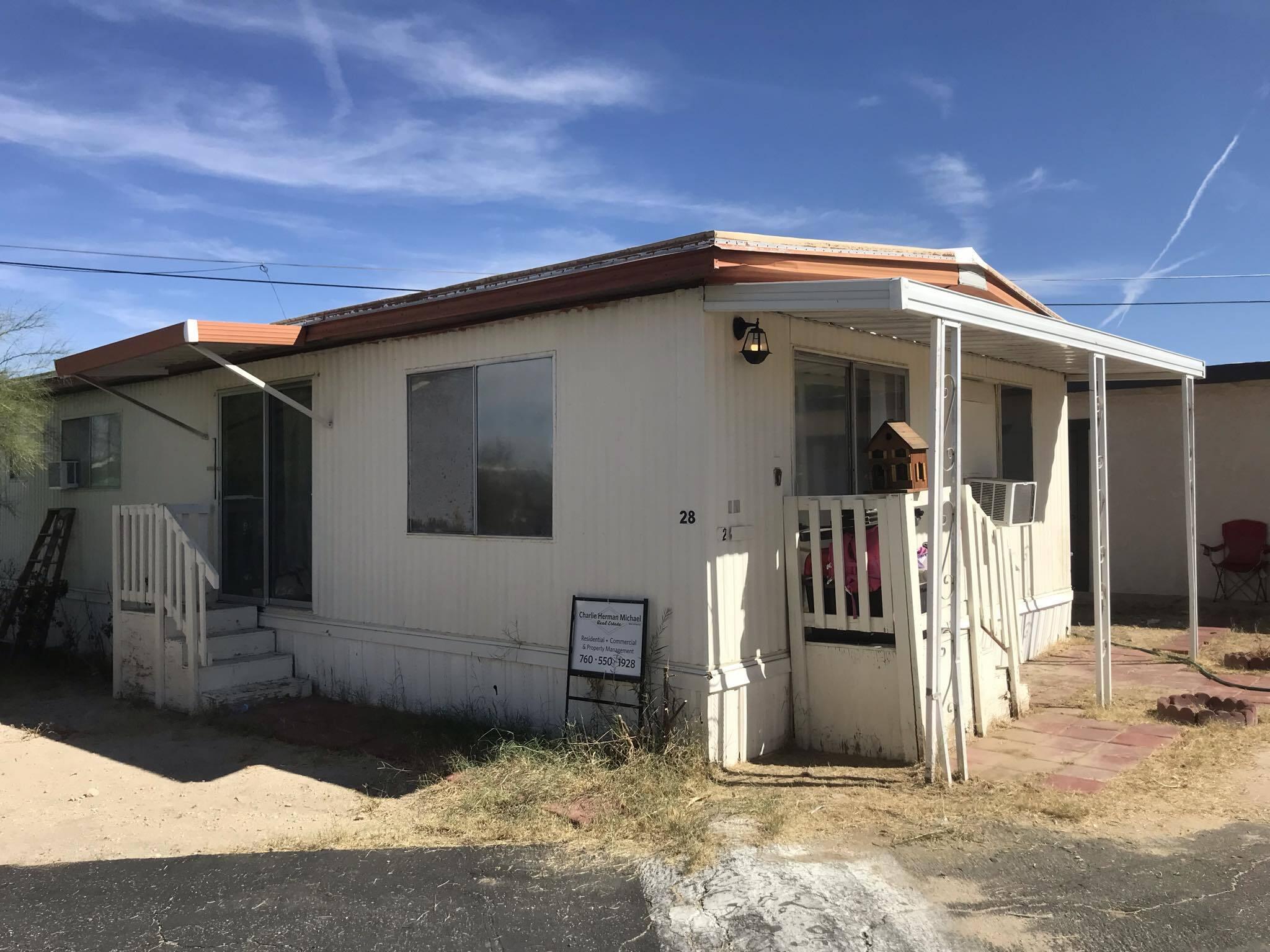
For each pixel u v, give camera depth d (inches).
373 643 293.3
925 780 201.9
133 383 392.2
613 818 188.1
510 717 256.2
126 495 395.2
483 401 265.6
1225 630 390.9
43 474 444.5
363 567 298.2
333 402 308.3
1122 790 194.9
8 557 470.3
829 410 259.4
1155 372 345.1
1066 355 311.6
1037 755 221.5
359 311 282.7
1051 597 365.7
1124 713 260.5
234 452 348.2
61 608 425.4
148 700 311.3
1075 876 154.8
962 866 160.1
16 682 355.3
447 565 273.7
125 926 151.8
